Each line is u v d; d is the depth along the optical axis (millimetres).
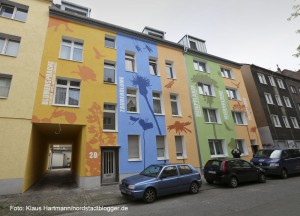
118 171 11680
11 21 11609
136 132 12938
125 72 14102
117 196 8523
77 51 13359
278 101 24219
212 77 19031
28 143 9836
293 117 24656
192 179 8953
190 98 16547
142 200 7887
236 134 17984
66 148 33844
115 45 14680
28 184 10391
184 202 7430
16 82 10453
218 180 10164
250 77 23281
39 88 10898
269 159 13023
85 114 11656
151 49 16219
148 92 14539
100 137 11633
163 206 6973
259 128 21828
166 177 8227
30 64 11109
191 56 18547
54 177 16750
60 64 11953
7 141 9422
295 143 22812
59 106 11094
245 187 10062
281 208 6191
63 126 11516
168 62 17109
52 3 13477
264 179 11367
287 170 12844
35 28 12023
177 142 14797
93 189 10086
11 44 11586
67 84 12117
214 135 16547
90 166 10875
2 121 9578
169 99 15352
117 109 12828
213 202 7316
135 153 12844
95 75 12812
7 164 9156
